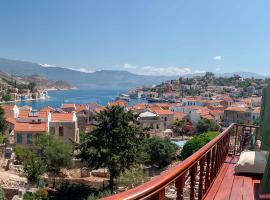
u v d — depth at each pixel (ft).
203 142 159.53
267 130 23.49
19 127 177.06
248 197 24.52
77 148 116.47
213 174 28.12
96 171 151.12
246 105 413.80
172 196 47.96
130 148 114.32
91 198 98.02
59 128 191.83
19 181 120.67
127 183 121.08
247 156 31.83
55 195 111.86
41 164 128.26
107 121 114.11
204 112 341.00
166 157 169.89
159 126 273.75
